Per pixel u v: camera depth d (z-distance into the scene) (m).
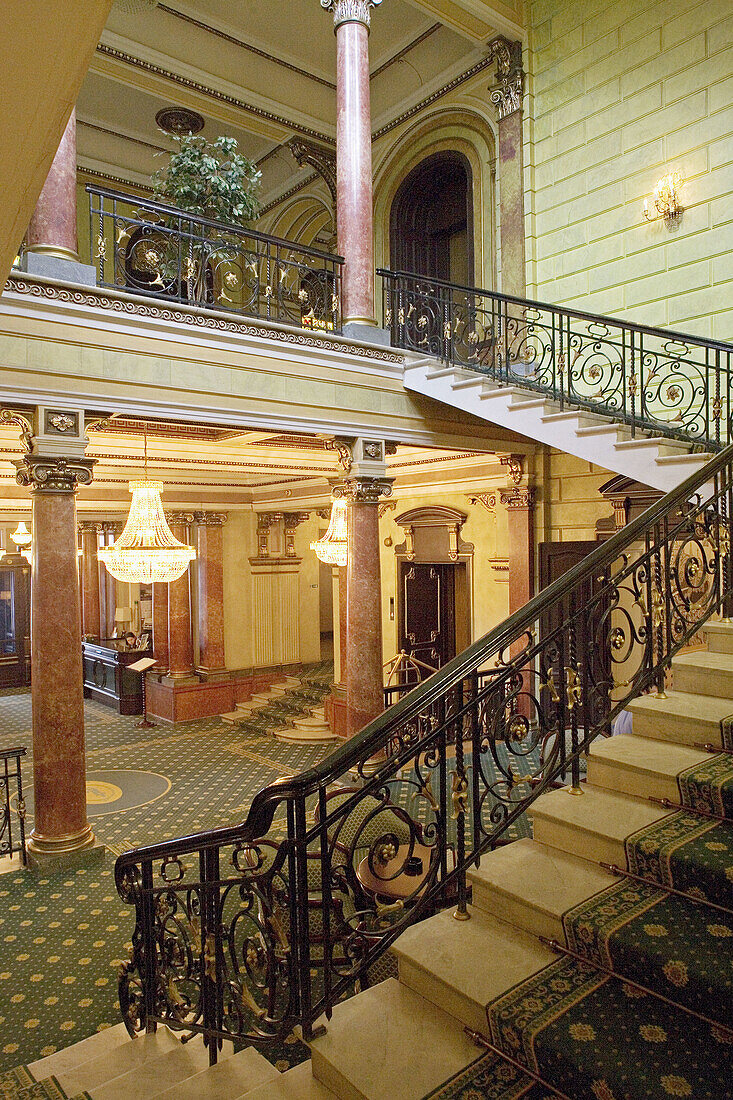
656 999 2.25
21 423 5.92
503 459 10.53
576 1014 2.21
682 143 8.49
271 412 7.08
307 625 17.02
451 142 11.34
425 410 8.53
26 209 1.57
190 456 10.80
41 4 1.03
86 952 5.13
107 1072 3.18
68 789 6.41
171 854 3.06
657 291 8.80
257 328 6.99
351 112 7.66
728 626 3.87
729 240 8.12
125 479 13.02
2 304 5.58
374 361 7.91
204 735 13.02
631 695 3.54
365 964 2.64
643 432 6.61
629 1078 1.94
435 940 2.66
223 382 6.75
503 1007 2.27
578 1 9.47
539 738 3.16
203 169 7.29
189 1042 3.20
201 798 9.14
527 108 10.03
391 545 13.34
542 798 3.13
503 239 10.42
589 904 2.55
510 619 3.00
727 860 2.47
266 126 12.33
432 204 12.47
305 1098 2.32
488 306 10.70
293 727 12.92
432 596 13.48
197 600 14.87
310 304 7.96
